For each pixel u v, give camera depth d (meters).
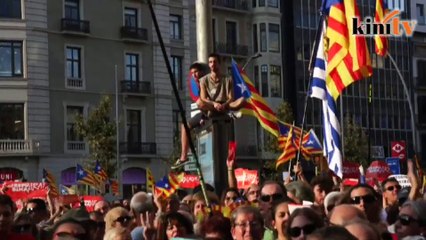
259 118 12.24
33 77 44.19
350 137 52.94
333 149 12.20
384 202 10.00
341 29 12.35
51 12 45.31
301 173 12.63
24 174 43.59
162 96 49.44
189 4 51.53
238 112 10.26
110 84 47.56
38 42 44.53
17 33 43.91
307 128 56.72
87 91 46.47
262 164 53.44
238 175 15.51
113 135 43.97
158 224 7.89
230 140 10.36
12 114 43.69
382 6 16.95
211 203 9.30
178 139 47.84
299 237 5.55
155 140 49.00
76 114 44.41
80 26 46.03
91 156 43.88
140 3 49.00
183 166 11.39
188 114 50.75
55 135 44.97
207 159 10.39
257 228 6.54
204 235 6.77
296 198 8.70
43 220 11.33
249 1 55.62
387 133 63.59
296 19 57.22
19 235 7.16
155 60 49.31
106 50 47.47
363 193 7.64
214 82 10.24
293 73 56.84
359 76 12.23
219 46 53.09
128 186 47.41
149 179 10.27
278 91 55.38
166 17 50.06
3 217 7.04
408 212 6.25
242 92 12.20
